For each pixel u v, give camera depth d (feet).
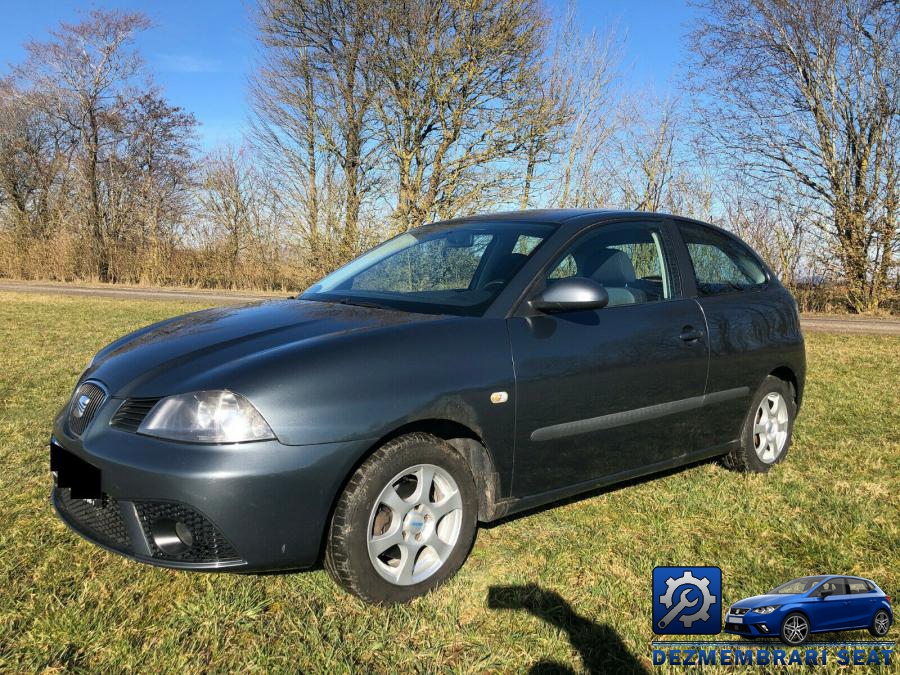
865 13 55.52
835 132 57.00
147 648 7.29
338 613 8.00
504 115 57.52
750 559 9.43
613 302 10.64
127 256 92.94
